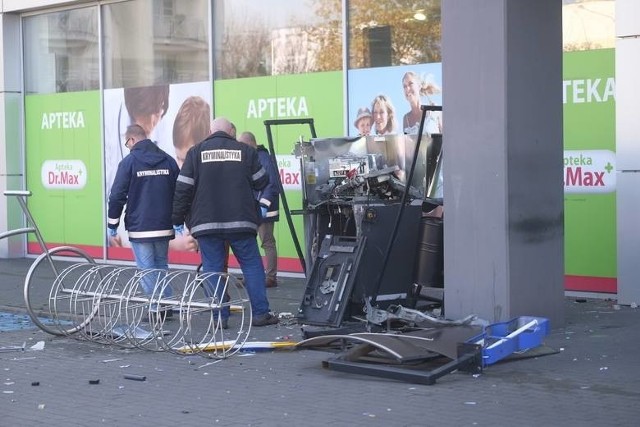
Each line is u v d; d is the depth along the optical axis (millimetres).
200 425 7066
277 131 15062
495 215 9875
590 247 12117
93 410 7570
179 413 7418
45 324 11211
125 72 17344
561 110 10391
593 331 10188
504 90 9758
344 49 14219
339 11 14320
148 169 11062
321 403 7582
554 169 10320
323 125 14578
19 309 12523
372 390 7953
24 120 19062
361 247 10008
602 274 12055
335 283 10000
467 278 10094
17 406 7762
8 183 18938
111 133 17578
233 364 9102
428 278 10680
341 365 8508
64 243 18422
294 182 14844
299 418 7172
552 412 7160
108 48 17594
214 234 10547
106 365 9227
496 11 9766
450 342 8625
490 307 9953
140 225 11047
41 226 18812
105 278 10289
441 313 10617
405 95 13625
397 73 13688
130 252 17297
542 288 10203
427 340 8633
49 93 18594
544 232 10211
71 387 8367
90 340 10352
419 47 13438
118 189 11016
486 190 9930
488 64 9844
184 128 16453
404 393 7816
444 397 7660
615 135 11672
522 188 9961
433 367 8359
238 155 10633
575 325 10531
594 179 12023
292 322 11016
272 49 15203
